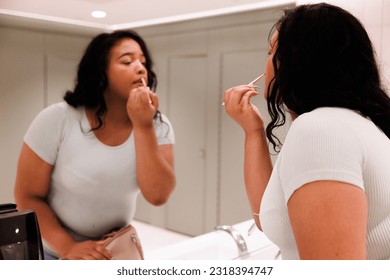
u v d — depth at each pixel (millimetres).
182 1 1179
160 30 1148
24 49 864
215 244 1277
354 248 466
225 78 1356
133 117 1006
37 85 887
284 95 644
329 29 600
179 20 1190
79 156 952
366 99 609
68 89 929
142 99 1013
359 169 509
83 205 974
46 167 906
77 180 953
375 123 621
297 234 505
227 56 1343
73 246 943
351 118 559
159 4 1129
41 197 908
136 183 1058
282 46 633
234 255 1299
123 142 1017
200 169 1366
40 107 891
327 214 477
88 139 960
